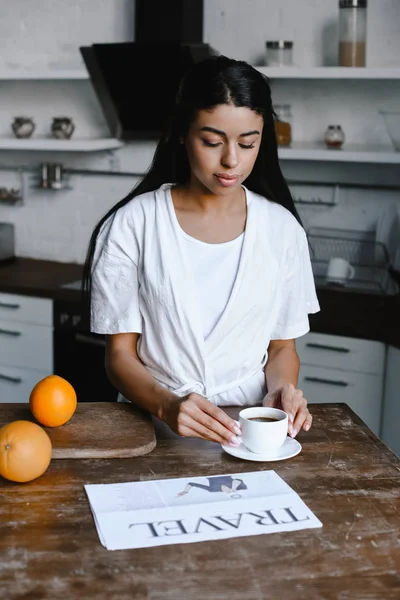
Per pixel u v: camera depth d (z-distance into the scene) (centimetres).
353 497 127
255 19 350
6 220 420
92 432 148
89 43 379
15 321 351
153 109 341
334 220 359
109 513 120
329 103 349
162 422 159
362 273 342
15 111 407
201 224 167
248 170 153
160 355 170
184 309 164
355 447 148
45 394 149
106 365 173
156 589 102
